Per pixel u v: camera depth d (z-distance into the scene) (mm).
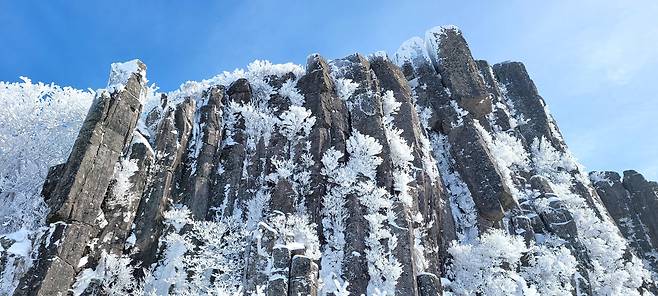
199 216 24203
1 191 28234
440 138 34812
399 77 37344
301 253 21453
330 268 22766
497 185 30297
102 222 20453
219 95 30484
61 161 31375
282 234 22172
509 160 34781
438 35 42344
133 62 25125
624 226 47625
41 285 17141
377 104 31984
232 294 19391
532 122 46406
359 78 34344
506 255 25344
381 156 28141
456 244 26422
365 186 25500
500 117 41938
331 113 30859
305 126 29031
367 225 24281
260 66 35031
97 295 19094
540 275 27156
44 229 18719
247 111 29562
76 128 33156
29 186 28688
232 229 23812
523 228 30031
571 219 32312
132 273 20750
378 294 20391
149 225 22234
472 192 30812
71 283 18547
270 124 29531
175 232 22688
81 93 35031
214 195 25500
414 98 37938
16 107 31359
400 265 22750
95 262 19781
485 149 32625
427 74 40000
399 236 24047
